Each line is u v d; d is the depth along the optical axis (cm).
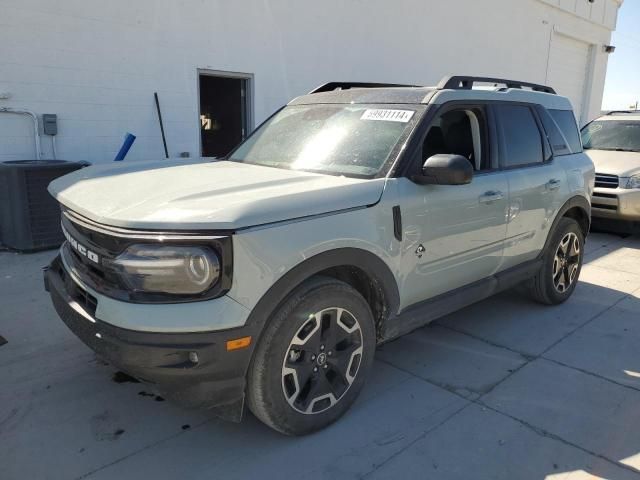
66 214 291
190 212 235
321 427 289
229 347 236
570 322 458
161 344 229
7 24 635
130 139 693
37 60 664
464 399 329
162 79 780
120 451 271
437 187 325
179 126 813
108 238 244
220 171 328
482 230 365
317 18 951
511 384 349
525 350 401
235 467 261
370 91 389
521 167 411
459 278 362
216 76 857
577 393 340
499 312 479
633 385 352
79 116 712
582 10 1700
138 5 735
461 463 269
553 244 462
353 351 295
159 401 316
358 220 280
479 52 1350
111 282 248
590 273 611
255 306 241
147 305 231
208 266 229
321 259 263
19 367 350
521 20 1470
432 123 334
